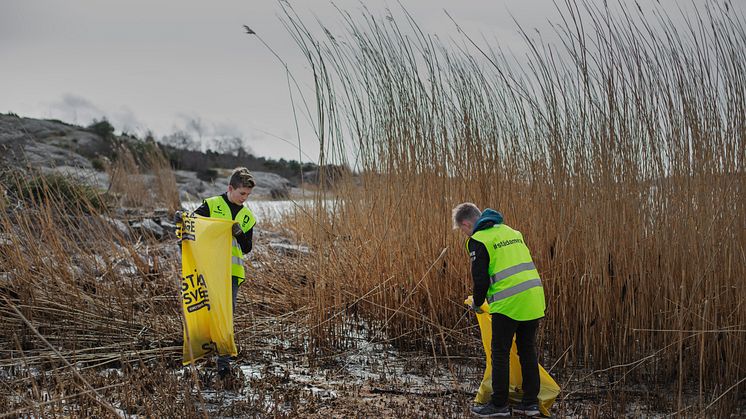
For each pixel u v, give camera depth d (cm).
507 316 514
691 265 630
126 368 551
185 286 586
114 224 933
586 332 643
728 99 641
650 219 659
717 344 601
